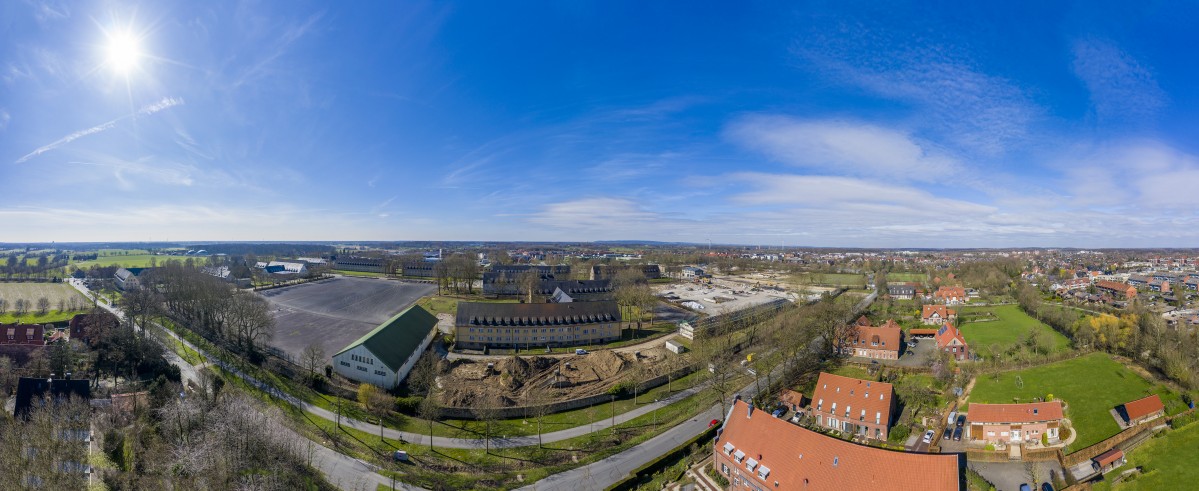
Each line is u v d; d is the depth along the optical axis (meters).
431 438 85.44
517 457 80.06
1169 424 88.75
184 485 62.44
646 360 132.50
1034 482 70.88
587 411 99.00
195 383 104.94
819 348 139.62
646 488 72.38
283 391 102.00
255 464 68.62
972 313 184.12
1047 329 152.00
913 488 57.81
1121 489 70.12
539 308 150.38
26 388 84.94
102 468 70.19
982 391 102.69
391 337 121.38
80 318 134.88
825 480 62.38
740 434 74.12
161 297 168.00
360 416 93.25
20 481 63.22
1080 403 95.94
